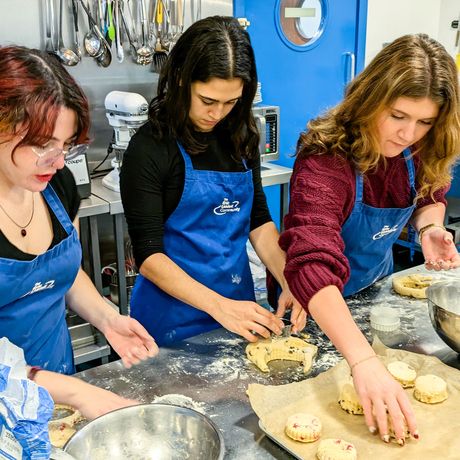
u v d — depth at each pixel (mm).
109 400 999
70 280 1254
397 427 954
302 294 1127
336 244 1191
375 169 1415
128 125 2408
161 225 1521
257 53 3346
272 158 2996
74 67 2664
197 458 932
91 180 2646
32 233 1153
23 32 2512
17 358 746
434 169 1473
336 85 3750
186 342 1360
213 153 1574
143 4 2742
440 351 1335
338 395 1124
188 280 1462
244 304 1397
